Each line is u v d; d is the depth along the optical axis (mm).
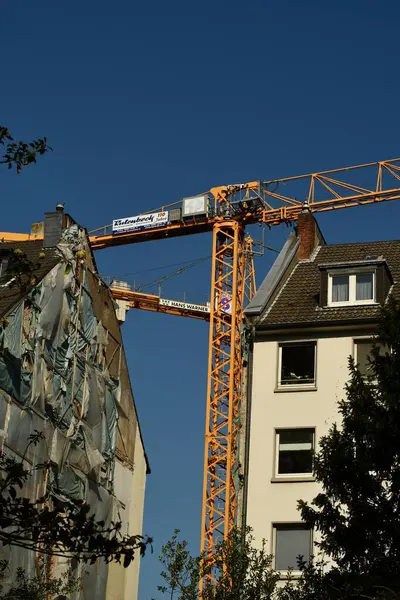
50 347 52000
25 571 45094
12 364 48188
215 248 106438
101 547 21641
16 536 21297
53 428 51344
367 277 54031
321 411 49812
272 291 55000
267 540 47781
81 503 21969
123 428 59344
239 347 96750
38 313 51125
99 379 56844
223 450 84938
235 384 91625
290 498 48469
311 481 48625
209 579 47312
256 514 48406
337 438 35719
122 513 57844
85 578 51969
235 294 102750
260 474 49156
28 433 48906
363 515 34156
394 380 35188
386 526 33844
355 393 35906
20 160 23078
